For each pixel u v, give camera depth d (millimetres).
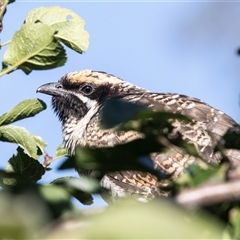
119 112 4160
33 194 2742
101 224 2191
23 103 5078
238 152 5195
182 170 5223
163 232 2168
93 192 3201
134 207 2262
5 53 5059
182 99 5266
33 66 5059
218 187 2717
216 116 5246
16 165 5070
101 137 5277
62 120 5332
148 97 5277
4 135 5078
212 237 2355
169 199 2559
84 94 5328
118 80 5336
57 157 5117
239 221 3160
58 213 2736
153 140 3273
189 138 5227
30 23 5055
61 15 5078
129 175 5234
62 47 5055
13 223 2295
